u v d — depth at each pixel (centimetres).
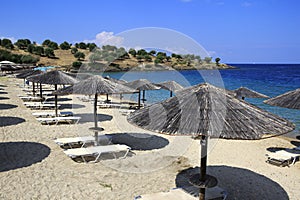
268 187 619
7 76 3419
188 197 508
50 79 1131
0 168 643
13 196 518
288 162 774
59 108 1505
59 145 834
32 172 630
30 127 1038
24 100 1695
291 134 1164
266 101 951
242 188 609
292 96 898
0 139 869
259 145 966
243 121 415
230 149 895
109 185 588
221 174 685
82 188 567
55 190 551
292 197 575
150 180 627
